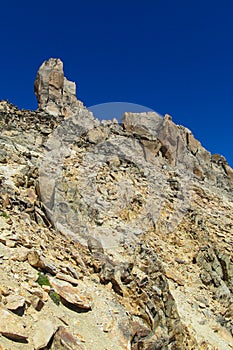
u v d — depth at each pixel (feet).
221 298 69.10
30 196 61.57
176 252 76.18
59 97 117.50
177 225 85.92
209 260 76.28
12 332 32.24
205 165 136.56
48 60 123.13
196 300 64.28
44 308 38.32
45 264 44.37
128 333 43.88
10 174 66.59
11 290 37.24
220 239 88.53
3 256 41.96
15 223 50.98
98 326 42.09
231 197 124.57
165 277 62.18
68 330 37.91
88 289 46.96
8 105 107.04
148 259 60.70
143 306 49.75
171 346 48.88
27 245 46.70
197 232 84.89
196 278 70.59
